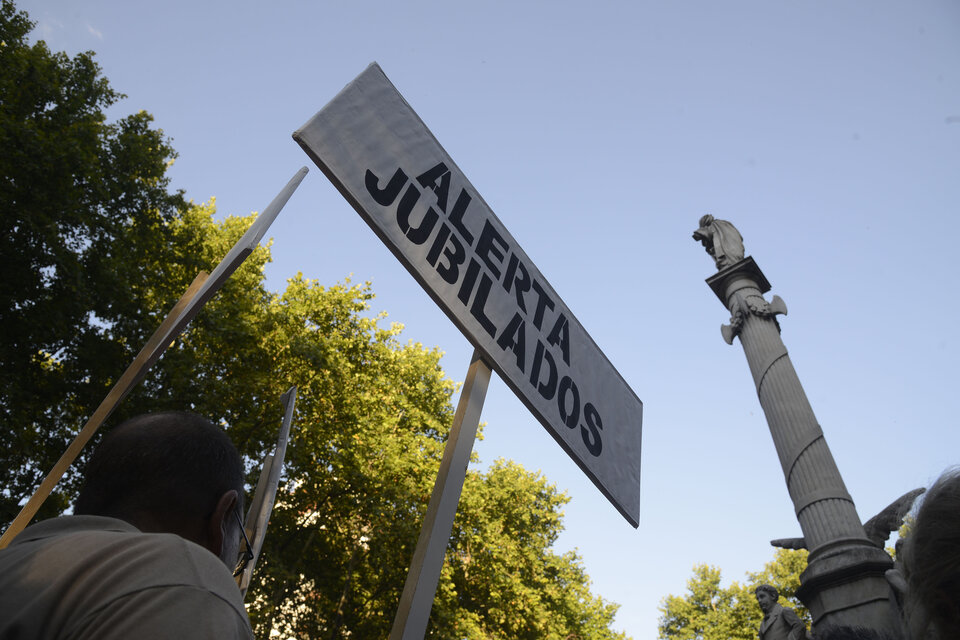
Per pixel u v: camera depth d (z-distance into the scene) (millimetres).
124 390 1737
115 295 13445
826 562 6848
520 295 2857
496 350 2600
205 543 1104
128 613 750
